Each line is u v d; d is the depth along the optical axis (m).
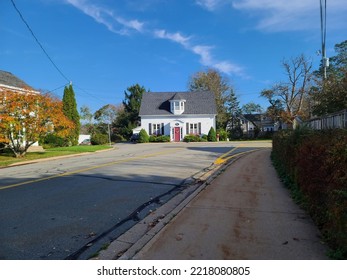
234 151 22.44
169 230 4.91
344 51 35.41
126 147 32.09
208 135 44.16
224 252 4.05
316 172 5.17
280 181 9.21
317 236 4.57
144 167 13.04
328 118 12.01
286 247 4.18
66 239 4.77
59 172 11.71
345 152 3.94
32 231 5.11
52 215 6.00
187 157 17.80
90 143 43.69
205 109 46.38
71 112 35.19
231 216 5.64
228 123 65.50
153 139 44.44
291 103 48.91
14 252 4.29
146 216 5.96
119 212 6.22
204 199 7.00
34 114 20.27
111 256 4.10
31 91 21.16
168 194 7.89
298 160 6.88
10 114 19.28
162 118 46.59
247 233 4.73
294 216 5.61
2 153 21.31
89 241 4.70
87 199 7.27
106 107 63.44
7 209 6.41
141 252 4.10
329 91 13.59
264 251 4.07
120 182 9.44
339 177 4.02
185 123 46.06
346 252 3.73
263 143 35.31
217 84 62.31
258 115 78.94
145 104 48.16
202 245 4.29
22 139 20.00
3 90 20.16
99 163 14.80
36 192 8.03
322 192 4.82
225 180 9.50
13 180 10.07
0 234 4.97
